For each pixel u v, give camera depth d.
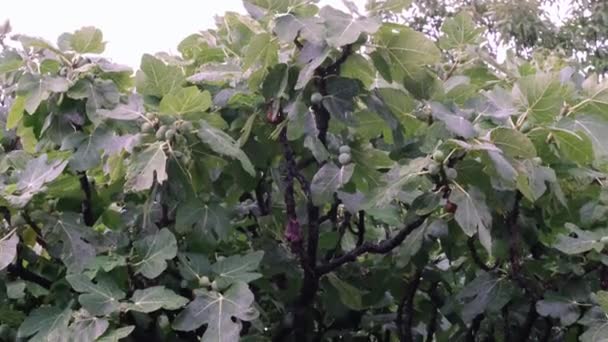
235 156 2.51
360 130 2.83
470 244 2.93
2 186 2.60
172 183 2.58
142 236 2.66
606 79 2.72
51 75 2.80
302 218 2.97
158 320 2.63
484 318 3.31
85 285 2.38
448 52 3.45
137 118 2.53
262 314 3.02
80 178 2.77
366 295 3.21
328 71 2.59
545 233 3.03
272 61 2.60
